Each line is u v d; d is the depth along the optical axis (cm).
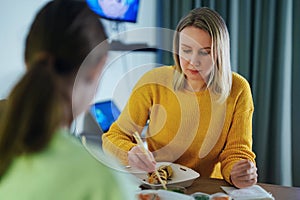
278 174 247
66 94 60
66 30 59
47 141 59
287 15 235
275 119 247
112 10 208
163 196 104
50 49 59
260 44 244
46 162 59
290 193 117
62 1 62
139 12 237
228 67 134
